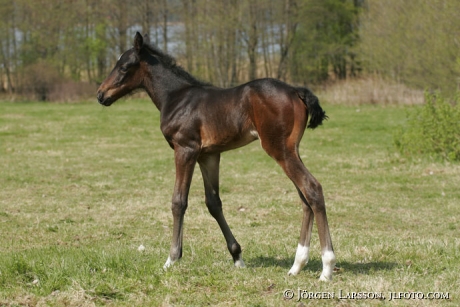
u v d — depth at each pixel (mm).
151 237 7523
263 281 5066
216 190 5648
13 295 4766
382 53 29172
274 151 5078
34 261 5598
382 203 9570
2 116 25500
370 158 13914
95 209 9281
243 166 13398
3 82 41875
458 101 13156
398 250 6203
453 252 6074
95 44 40969
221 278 5129
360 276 5285
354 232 7676
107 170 13086
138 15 40406
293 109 5047
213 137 5383
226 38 37062
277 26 39531
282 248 6645
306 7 36906
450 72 21391
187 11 38500
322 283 4969
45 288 4883
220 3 36875
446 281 5023
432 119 13000
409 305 4434
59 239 7414
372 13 31156
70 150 16266
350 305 4477
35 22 40094
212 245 6879
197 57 38312
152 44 5934
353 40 39812
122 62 5914
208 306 4535
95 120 23703
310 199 4953
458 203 9469
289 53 40250
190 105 5480
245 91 5234
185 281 5047
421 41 24109
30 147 16734
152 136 19281
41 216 8781
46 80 37656
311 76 41125
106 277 5137
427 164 12641
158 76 5781
